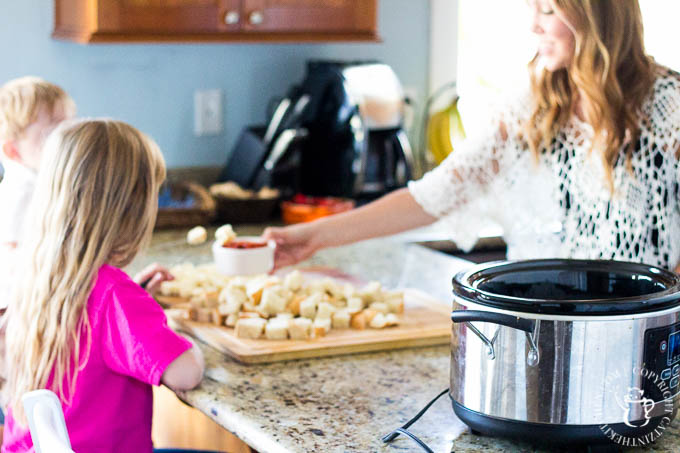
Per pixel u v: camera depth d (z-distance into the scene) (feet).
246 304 5.59
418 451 3.80
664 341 3.63
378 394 4.51
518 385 3.61
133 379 4.76
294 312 5.61
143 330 4.52
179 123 9.58
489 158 5.80
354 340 5.20
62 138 4.78
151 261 7.49
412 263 7.60
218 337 5.28
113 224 4.69
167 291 6.26
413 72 10.64
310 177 9.84
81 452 4.59
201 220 8.81
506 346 3.61
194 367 4.55
